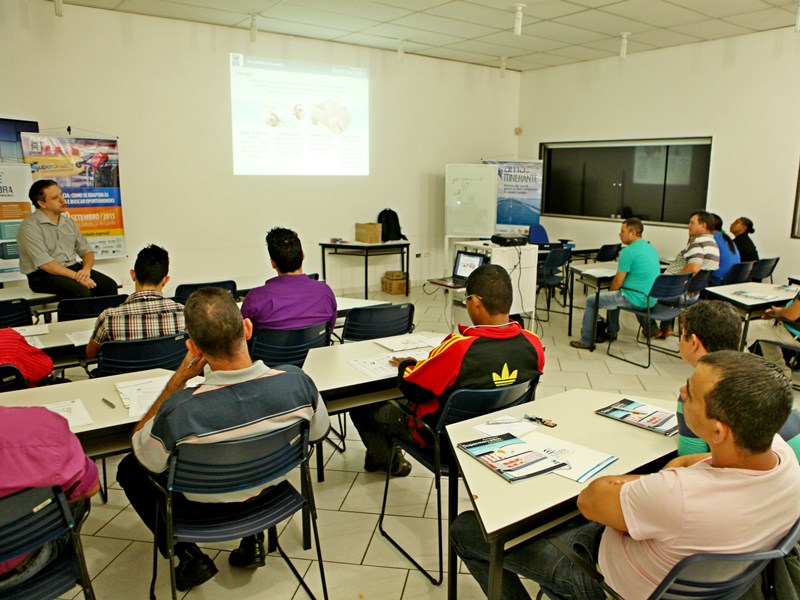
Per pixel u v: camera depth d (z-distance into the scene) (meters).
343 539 2.31
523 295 4.88
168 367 2.60
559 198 8.27
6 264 4.91
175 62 5.68
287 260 2.83
